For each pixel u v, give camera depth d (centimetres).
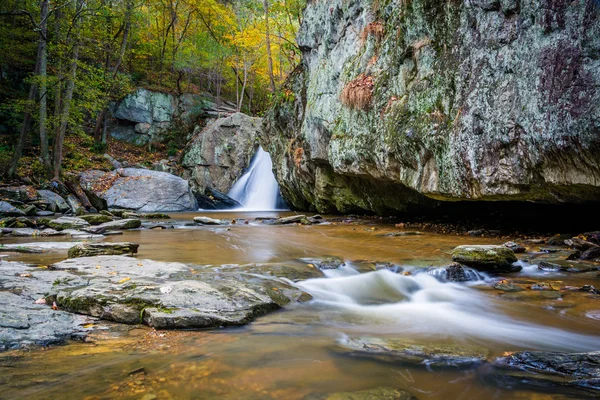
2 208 1369
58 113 1906
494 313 419
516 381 250
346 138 1122
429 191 814
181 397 222
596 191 561
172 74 3206
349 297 485
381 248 770
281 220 1271
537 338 342
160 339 316
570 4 500
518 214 1025
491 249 594
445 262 615
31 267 535
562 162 547
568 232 869
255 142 2569
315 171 1517
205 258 665
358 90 1037
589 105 483
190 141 2723
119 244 681
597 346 324
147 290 397
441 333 356
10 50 2142
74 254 635
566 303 433
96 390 228
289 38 2473
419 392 234
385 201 1279
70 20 1944
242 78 3669
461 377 256
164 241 883
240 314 372
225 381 245
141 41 3056
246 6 3086
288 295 461
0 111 2092
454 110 725
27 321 329
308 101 1415
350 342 323
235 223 1281
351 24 1166
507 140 614
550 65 533
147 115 2800
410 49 859
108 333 326
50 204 1562
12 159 1717
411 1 835
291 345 313
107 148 2516
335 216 1509
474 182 695
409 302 471
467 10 684
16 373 247
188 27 3300
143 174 2000
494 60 631
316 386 240
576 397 228
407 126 844
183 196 1984
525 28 571
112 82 2156
